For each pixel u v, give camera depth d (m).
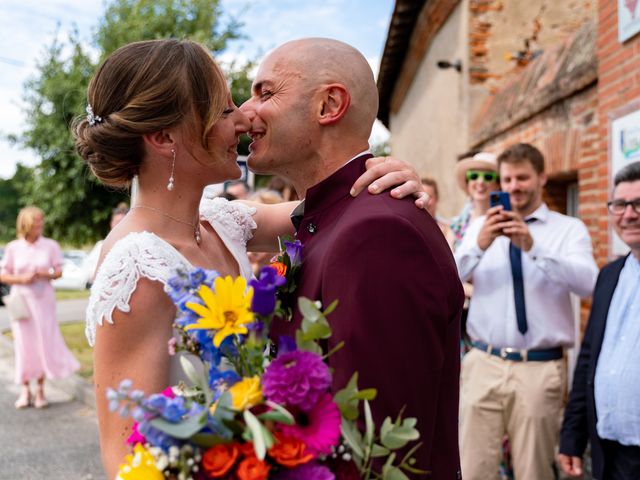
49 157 9.79
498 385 3.10
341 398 1.08
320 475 1.03
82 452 4.59
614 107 3.55
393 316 1.24
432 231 1.40
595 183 3.95
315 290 1.36
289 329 1.42
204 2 11.02
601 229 3.72
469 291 3.59
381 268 1.25
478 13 6.64
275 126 1.54
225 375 1.13
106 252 1.46
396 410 1.21
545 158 4.70
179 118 1.43
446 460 1.43
